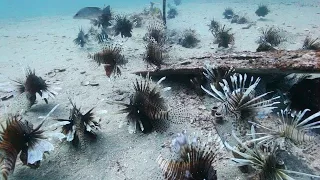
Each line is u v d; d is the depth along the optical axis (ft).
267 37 6.77
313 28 8.70
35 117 3.53
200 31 9.41
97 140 2.98
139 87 3.05
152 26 7.66
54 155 2.77
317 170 2.37
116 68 3.89
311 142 2.68
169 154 2.66
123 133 3.10
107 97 4.03
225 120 2.97
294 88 3.33
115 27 6.55
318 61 2.98
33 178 2.49
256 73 3.38
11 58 6.89
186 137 2.01
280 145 2.39
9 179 2.46
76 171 2.57
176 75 4.21
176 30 8.99
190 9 16.24
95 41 8.28
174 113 3.23
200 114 3.31
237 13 13.01
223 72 3.51
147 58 4.17
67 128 2.85
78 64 5.86
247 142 2.28
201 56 4.29
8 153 2.10
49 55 7.01
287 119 2.47
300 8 13.12
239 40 7.67
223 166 2.45
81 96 4.13
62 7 28.99
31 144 2.32
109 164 2.63
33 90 3.64
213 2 19.47
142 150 2.79
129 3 25.63
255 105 2.52
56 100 4.04
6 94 4.31
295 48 6.53
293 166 2.41
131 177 2.43
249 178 2.28
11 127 2.26
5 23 14.80
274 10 13.14
